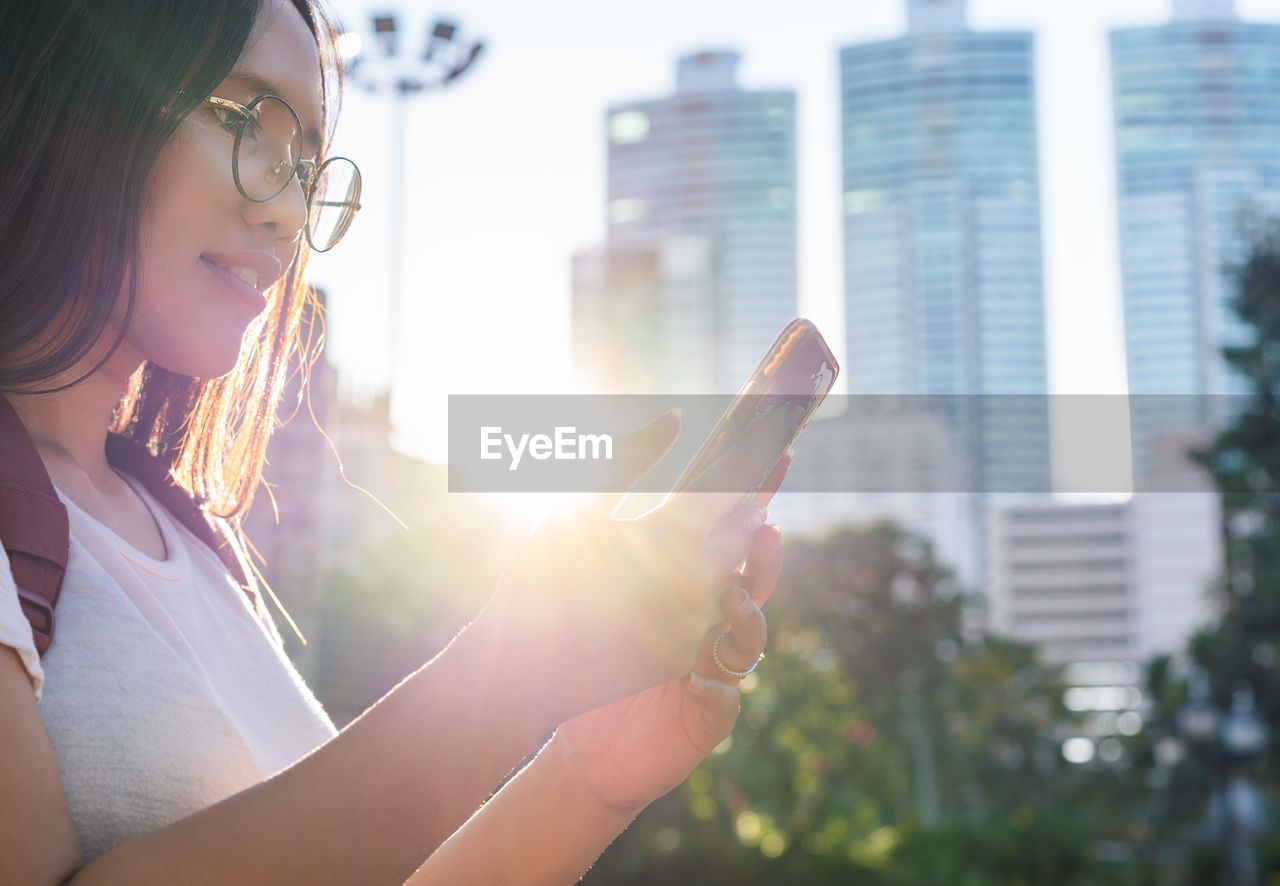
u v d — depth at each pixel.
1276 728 26.31
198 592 0.90
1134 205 139.00
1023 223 140.75
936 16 144.12
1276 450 27.27
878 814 38.41
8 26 0.72
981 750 56.25
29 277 0.71
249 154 0.76
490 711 0.59
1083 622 134.88
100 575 0.74
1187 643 28.02
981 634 54.28
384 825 0.57
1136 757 49.91
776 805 29.09
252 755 0.77
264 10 0.78
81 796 0.67
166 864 0.55
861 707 42.91
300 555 12.07
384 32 14.29
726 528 0.67
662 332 127.75
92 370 0.76
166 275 0.75
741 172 146.38
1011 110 142.38
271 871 0.55
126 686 0.70
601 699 0.61
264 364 1.07
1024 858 35.06
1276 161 139.88
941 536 124.38
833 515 121.56
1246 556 27.53
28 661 0.61
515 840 0.88
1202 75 140.50
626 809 0.87
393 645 11.91
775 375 0.75
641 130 149.88
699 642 0.63
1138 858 45.50
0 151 0.71
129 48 0.72
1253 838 29.27
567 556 0.61
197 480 1.09
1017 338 138.75
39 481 0.69
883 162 143.25
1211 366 134.62
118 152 0.71
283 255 0.81
